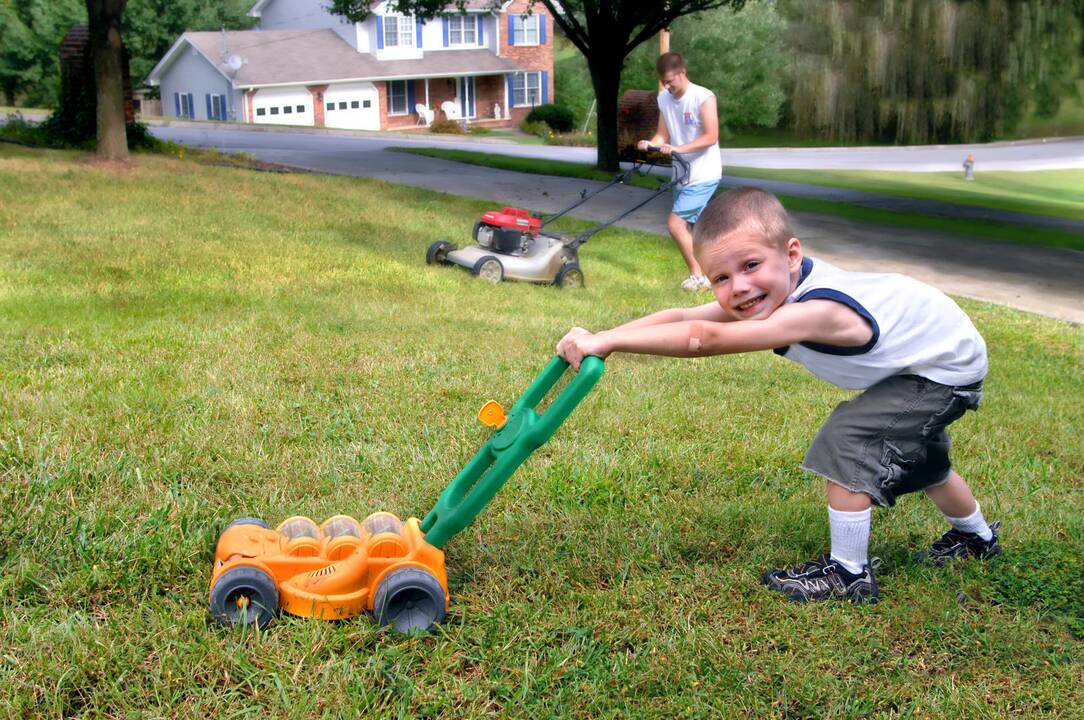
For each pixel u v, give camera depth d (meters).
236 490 3.59
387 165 20.38
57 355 5.30
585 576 3.13
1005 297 10.11
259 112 43.62
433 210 13.20
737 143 44.22
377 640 2.69
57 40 48.91
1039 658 2.78
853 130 30.45
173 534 3.11
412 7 22.56
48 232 9.22
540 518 3.56
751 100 49.88
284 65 44.34
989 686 2.65
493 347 6.21
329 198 13.19
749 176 23.34
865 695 2.58
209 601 2.75
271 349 5.77
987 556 3.38
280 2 49.72
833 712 2.50
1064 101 24.81
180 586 2.87
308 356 5.62
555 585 3.04
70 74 19.20
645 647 2.75
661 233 13.02
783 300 2.74
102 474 3.59
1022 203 20.61
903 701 2.58
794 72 33.16
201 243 9.25
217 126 36.81
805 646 2.78
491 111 51.88
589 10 20.64
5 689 2.33
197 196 12.23
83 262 8.02
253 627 2.67
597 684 2.55
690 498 3.85
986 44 23.73
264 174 15.47
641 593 3.02
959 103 25.92
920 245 13.16
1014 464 4.59
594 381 2.57
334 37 47.38
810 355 2.92
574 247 9.31
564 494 3.81
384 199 13.77
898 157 35.47
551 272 9.17
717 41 49.56
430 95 49.59
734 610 2.96
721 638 2.82
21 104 50.59
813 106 32.19
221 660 2.50
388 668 2.56
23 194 11.21
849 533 3.00
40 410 4.25
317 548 2.85
